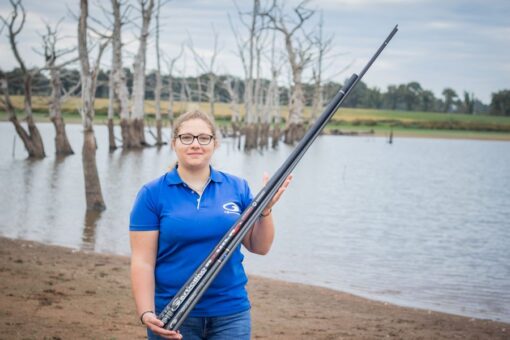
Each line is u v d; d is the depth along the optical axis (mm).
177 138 3486
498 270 12422
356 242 15117
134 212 3484
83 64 17781
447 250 14625
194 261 3426
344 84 3531
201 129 3463
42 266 9742
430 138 122750
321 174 36594
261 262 12117
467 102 174750
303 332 7266
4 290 7812
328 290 10039
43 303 7340
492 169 46188
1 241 12461
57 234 14305
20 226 15180
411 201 25219
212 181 3520
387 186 31078
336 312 8531
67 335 6156
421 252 14211
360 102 177000
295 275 11188
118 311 7316
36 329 6258
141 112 49656
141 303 3381
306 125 76812
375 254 13664
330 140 92875
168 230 3414
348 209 21719
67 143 40375
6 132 70438
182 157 3473
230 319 3428
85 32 17750
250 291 9531
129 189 24109
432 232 17438
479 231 17938
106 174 30156
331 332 7367
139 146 49531
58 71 39750
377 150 69250
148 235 3465
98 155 42750
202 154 3463
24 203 19062
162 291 3469
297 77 61156
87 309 7281
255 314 8055
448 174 40594
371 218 19734
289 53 59938
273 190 3369
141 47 48750
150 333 3389
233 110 68188
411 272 11992
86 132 17859
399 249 14453
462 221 20031
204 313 3402
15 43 36188
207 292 3408
